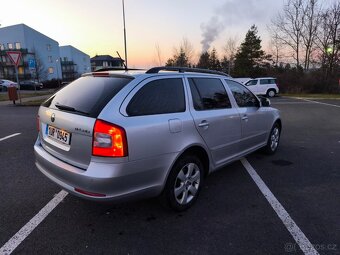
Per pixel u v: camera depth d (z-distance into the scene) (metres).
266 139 5.46
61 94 3.43
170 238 2.91
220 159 4.04
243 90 4.71
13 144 6.61
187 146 3.26
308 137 7.73
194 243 2.83
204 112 3.62
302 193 4.00
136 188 2.85
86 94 3.06
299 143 6.98
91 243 2.82
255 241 2.87
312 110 14.46
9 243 2.80
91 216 3.33
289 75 31.75
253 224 3.18
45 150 3.42
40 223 3.16
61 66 76.25
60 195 3.86
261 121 5.07
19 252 2.67
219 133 3.86
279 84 31.50
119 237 2.92
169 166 3.09
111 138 2.62
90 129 2.67
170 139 3.06
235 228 3.10
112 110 2.71
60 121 3.03
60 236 2.93
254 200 3.77
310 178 4.57
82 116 2.78
